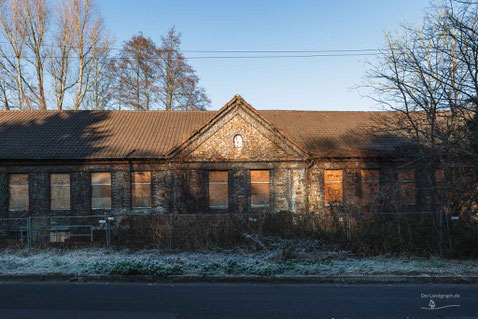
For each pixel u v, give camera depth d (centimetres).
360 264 1005
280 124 2200
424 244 1133
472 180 1133
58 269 945
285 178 1820
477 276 888
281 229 1266
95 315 618
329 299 729
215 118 1811
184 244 1234
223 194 1830
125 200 1819
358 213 1234
